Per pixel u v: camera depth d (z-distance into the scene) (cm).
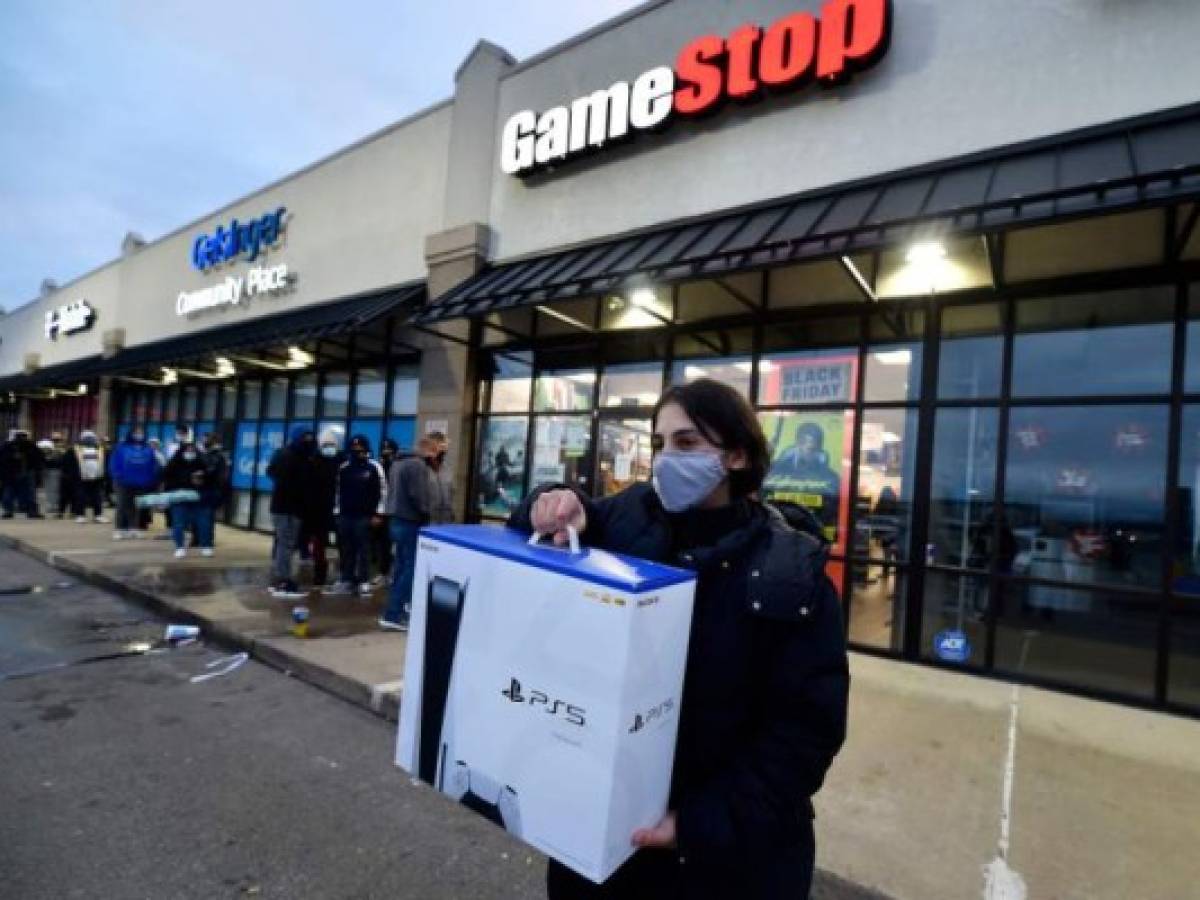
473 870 281
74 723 408
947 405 616
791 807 122
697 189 755
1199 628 505
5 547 1053
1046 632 559
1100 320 559
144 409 1791
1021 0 577
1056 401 570
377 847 294
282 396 1346
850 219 570
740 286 718
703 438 144
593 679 115
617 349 846
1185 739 441
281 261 1346
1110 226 528
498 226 962
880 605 634
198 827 302
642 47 816
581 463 867
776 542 133
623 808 115
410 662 147
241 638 572
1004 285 593
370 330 1080
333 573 883
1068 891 267
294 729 414
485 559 134
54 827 295
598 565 125
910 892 263
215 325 1521
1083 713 485
